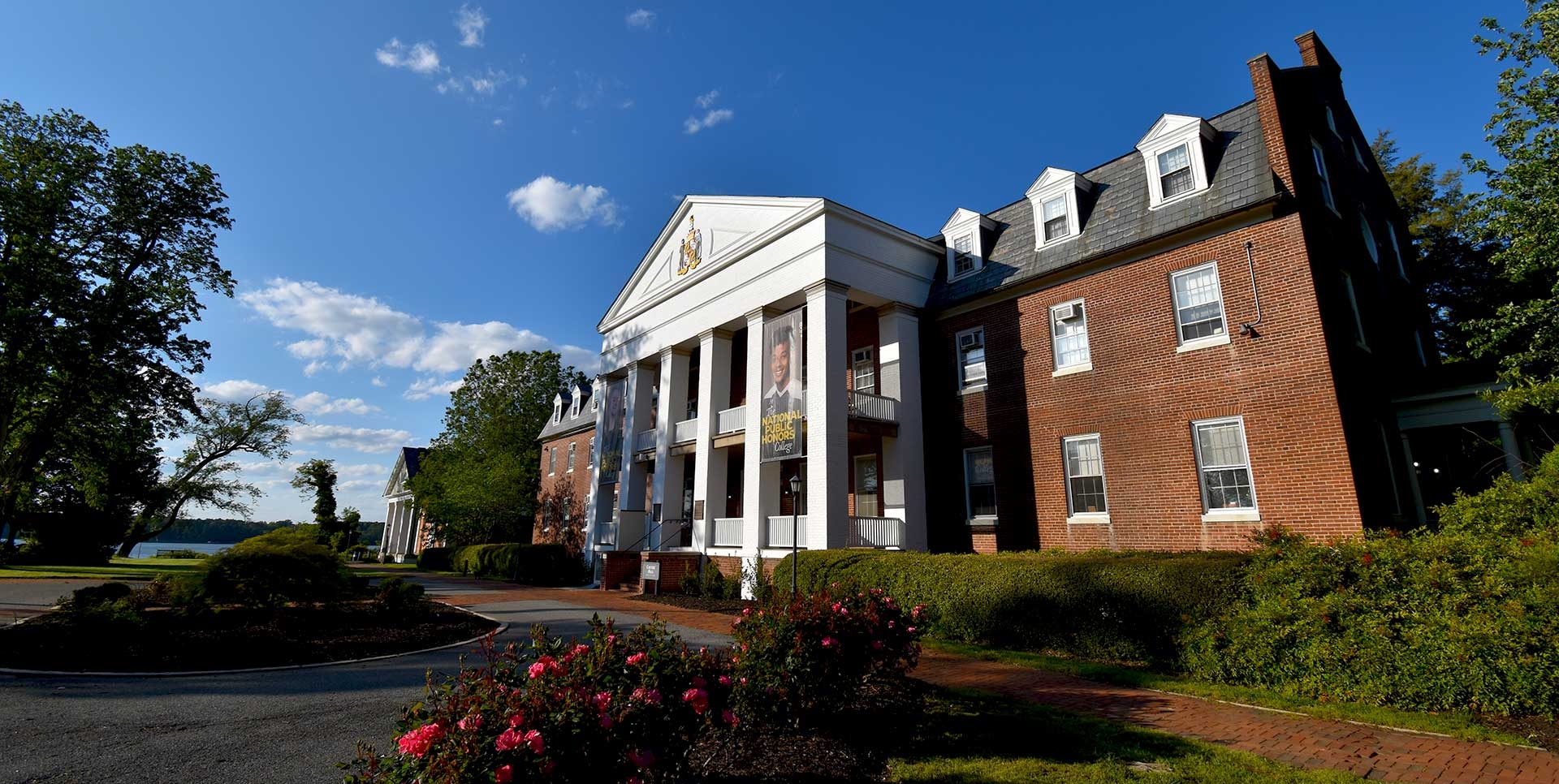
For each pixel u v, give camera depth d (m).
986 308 18.77
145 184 26.98
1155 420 14.85
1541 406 11.10
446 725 3.46
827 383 17.72
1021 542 16.78
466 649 10.91
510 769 3.23
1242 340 13.75
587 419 35.50
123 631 9.87
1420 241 26.59
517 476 42.69
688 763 5.13
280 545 13.10
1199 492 13.95
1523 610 6.61
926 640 11.74
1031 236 18.55
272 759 5.73
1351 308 14.80
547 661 4.16
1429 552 7.60
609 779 3.75
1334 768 5.53
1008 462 17.45
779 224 19.88
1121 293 15.95
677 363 24.44
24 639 9.60
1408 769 5.50
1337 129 17.97
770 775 5.34
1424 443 16.38
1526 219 13.53
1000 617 11.30
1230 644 8.55
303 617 12.46
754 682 5.81
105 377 25.97
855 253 19.14
